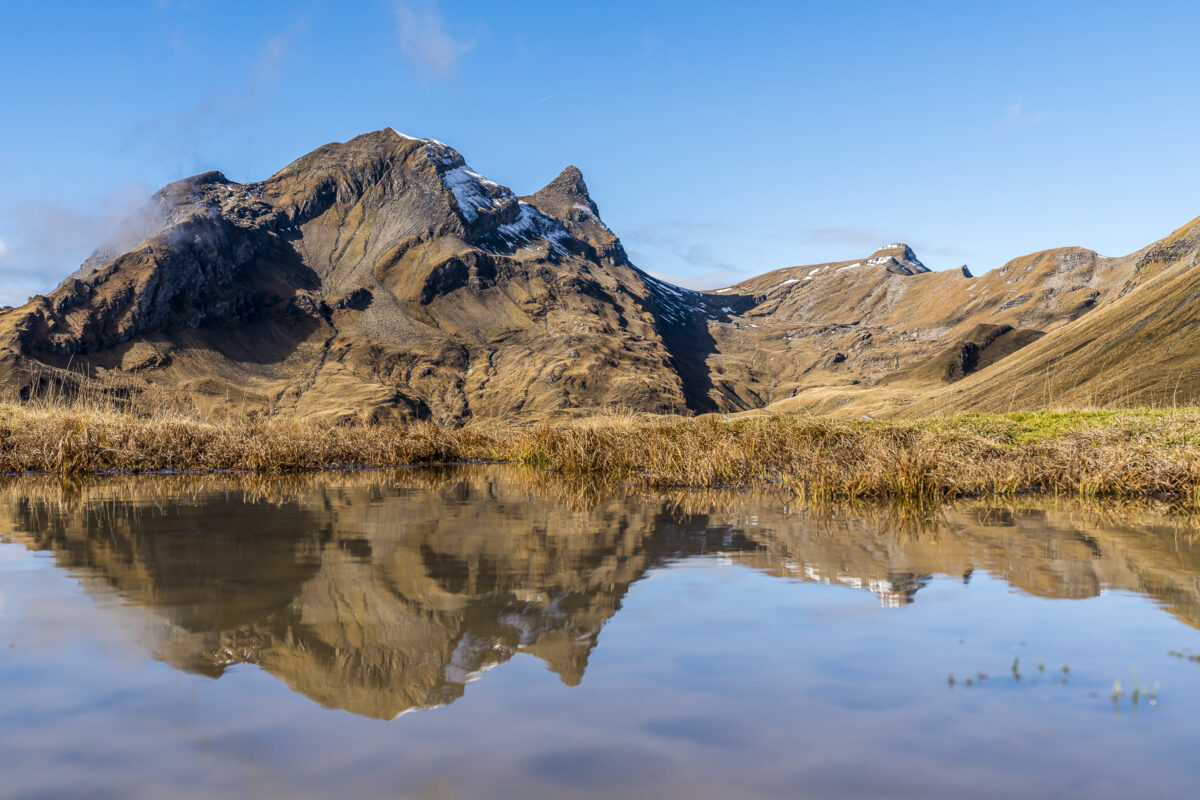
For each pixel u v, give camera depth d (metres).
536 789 2.49
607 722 3.06
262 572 5.93
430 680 3.53
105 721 3.03
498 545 7.27
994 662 3.81
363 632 4.29
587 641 4.16
